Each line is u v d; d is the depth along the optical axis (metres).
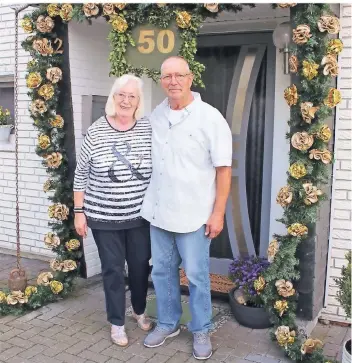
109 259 3.49
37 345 3.53
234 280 3.92
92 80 4.52
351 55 3.70
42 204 5.38
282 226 4.26
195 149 3.17
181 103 3.19
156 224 3.36
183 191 3.22
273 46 4.25
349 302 2.99
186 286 4.42
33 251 5.52
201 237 3.30
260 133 4.40
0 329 3.76
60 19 4.07
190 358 3.38
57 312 4.07
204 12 3.39
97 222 3.43
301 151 3.16
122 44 3.52
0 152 5.61
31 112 4.11
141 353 3.44
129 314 4.07
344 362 2.97
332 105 3.08
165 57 3.44
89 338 3.65
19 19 5.25
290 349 3.26
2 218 5.70
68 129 4.19
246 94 4.39
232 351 3.47
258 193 4.46
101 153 3.33
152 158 3.38
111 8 3.49
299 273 3.41
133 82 3.32
